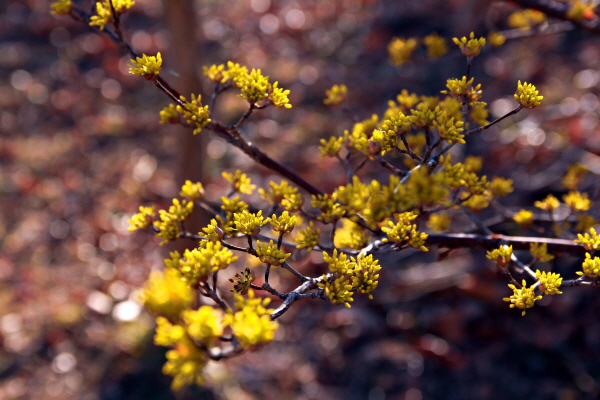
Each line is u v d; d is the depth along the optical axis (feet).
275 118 19.56
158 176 17.84
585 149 13.30
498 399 11.82
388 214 3.11
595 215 7.84
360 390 12.37
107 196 17.29
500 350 12.64
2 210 16.90
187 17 10.70
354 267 3.47
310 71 21.58
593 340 12.30
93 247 15.81
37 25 24.07
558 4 7.04
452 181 3.41
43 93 21.33
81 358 12.87
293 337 13.48
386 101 19.26
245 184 5.05
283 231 3.48
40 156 18.79
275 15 24.89
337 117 19.29
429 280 13.71
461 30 19.40
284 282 13.05
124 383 12.34
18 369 12.63
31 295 14.32
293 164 17.22
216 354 2.43
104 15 4.37
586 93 17.07
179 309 2.30
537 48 19.83
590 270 3.56
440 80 19.39
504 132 16.67
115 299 14.23
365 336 13.35
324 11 24.80
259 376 12.55
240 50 23.16
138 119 20.29
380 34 21.93
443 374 12.48
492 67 19.43
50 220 16.65
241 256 12.98
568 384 11.82
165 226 4.23
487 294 13.15
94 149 19.15
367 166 16.17
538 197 14.03
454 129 3.45
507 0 7.16
